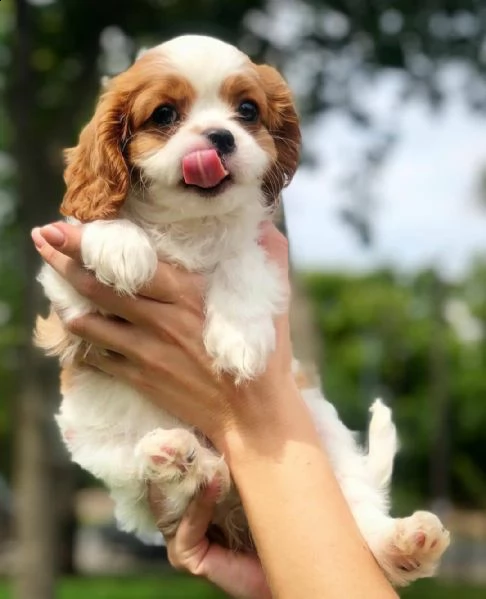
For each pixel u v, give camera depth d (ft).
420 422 17.03
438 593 7.84
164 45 2.16
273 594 1.82
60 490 6.06
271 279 2.11
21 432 5.07
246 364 1.97
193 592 7.36
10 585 8.05
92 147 2.11
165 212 2.11
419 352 18.24
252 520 1.88
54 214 4.98
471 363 18.11
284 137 2.25
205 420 2.01
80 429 2.17
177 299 2.04
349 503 2.11
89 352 2.11
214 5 4.52
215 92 2.11
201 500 2.05
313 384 2.35
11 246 6.85
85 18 4.65
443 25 4.60
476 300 20.01
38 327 2.20
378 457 2.19
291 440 1.93
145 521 2.20
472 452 17.42
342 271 20.75
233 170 2.05
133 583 8.18
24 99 4.91
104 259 2.00
